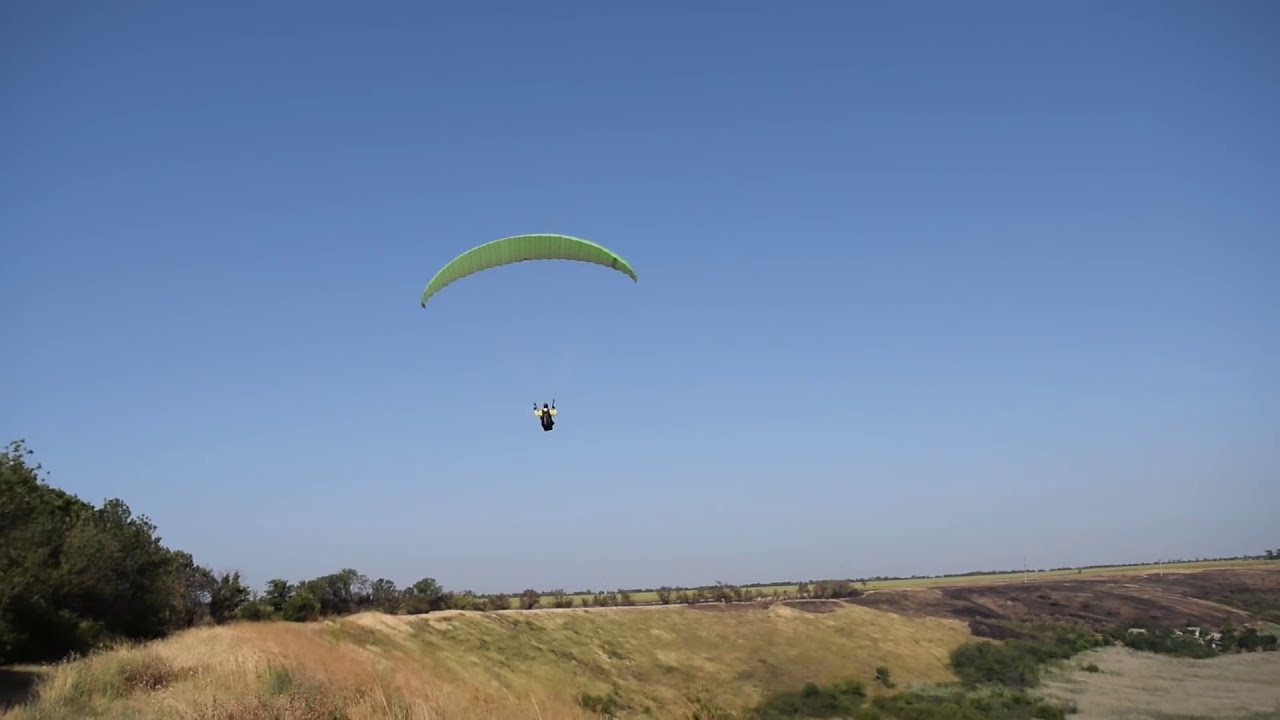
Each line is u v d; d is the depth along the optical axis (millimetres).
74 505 53125
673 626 55906
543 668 47156
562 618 58625
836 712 38156
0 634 32438
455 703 18531
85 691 19375
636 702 35281
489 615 60406
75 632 38562
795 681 43188
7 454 38656
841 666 46062
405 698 18188
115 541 49250
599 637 54719
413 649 48000
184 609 59281
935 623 56500
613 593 81938
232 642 33219
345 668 26797
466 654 49000
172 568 58688
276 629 44625
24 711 17422
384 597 73000
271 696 17156
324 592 71312
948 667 46594
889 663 47000
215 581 67125
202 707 16219
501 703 19625
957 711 37000
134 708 17422
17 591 34438
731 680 44250
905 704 38781
